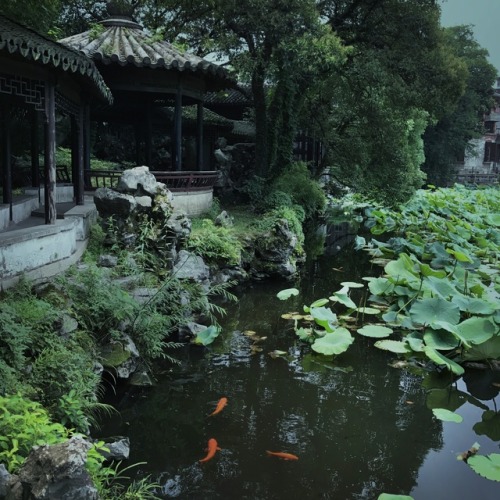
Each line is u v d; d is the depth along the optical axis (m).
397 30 17.73
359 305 10.34
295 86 17.70
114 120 18.11
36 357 5.19
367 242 18.03
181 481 4.83
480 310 8.11
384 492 4.75
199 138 14.89
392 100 17.77
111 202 8.68
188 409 6.16
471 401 6.64
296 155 26.98
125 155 22.78
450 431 5.89
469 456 5.35
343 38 18.19
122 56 12.51
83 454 3.01
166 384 6.76
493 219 20.22
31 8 9.44
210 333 7.89
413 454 5.39
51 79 7.57
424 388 6.95
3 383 4.41
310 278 12.65
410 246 13.90
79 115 10.42
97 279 6.73
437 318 7.92
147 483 4.77
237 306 10.13
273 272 12.00
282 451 5.36
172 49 13.84
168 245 8.92
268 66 15.75
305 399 6.52
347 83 18.92
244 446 5.44
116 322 6.61
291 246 12.45
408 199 21.09
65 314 5.88
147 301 7.50
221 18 15.34
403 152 18.62
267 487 4.78
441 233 16.97
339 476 4.97
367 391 6.80
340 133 20.56
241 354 7.82
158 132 22.31
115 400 6.21
